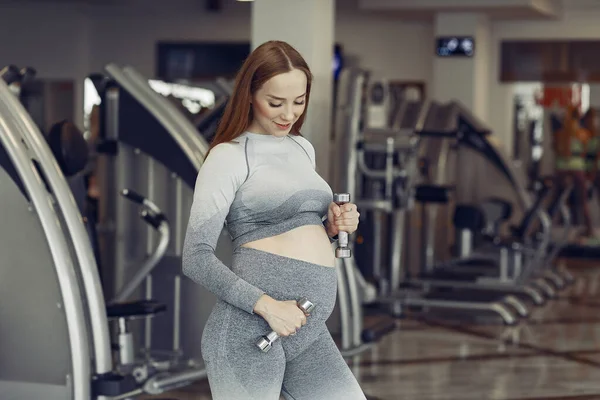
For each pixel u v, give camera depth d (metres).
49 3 12.14
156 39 12.18
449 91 11.07
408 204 7.24
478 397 5.07
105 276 6.81
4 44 12.20
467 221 8.15
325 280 2.58
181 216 5.28
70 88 12.28
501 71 11.92
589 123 13.27
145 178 5.35
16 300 4.04
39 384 4.04
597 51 11.62
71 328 3.87
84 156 4.47
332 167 8.30
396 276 7.73
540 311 7.91
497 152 9.28
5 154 4.00
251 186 2.55
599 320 7.50
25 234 4.01
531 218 8.24
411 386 5.29
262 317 2.48
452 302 7.39
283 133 2.57
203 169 2.54
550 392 5.21
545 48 11.78
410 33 11.86
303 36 6.37
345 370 2.65
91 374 3.97
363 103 6.89
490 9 10.77
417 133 7.67
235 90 2.56
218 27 12.07
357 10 11.86
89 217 4.56
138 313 4.18
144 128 5.20
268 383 2.51
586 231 12.59
